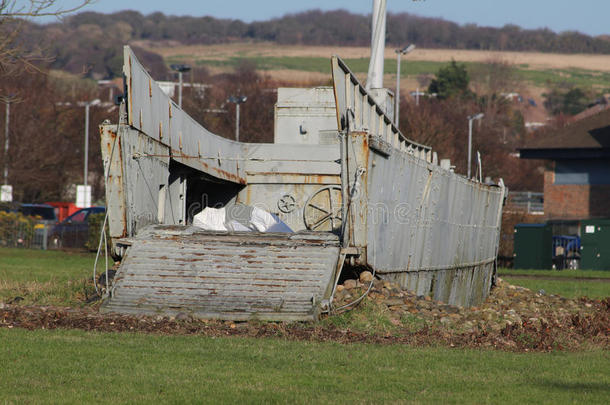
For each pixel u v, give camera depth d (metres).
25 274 90.00
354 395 32.56
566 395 33.62
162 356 39.03
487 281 105.50
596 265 162.75
